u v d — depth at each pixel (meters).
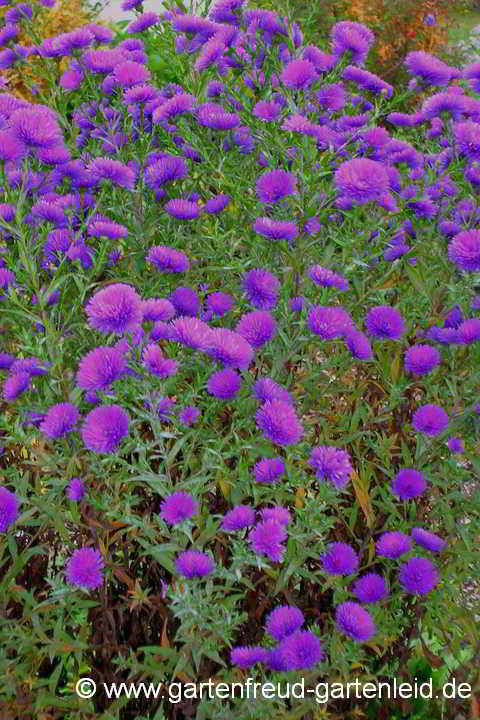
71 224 1.06
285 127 1.06
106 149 1.18
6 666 0.89
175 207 1.04
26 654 0.94
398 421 1.06
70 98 1.24
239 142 1.16
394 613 1.02
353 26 1.21
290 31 1.16
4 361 0.95
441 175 1.14
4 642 0.90
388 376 1.02
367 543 1.02
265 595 0.99
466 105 1.16
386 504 0.98
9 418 0.97
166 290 1.01
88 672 0.99
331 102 1.18
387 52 3.02
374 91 1.23
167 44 1.26
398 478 0.96
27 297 0.99
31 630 0.92
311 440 1.03
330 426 1.02
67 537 0.91
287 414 0.86
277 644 0.87
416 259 1.11
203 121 1.12
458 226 1.07
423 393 1.08
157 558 0.87
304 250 1.04
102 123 1.21
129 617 1.00
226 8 1.23
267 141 1.11
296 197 1.04
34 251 0.99
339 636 0.93
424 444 0.99
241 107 1.19
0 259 1.01
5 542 0.92
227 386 0.88
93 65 1.19
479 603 1.06
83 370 0.84
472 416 1.01
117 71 1.17
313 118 1.17
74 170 1.08
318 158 1.12
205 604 0.87
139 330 0.87
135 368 0.85
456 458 1.02
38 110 1.01
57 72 1.30
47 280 1.06
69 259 1.02
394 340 1.03
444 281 1.07
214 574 0.87
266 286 0.96
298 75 1.11
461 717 1.01
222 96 1.19
